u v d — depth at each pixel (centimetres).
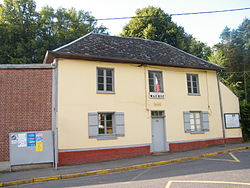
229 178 721
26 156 1093
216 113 1666
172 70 1557
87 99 1262
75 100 1232
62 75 1224
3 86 1146
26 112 1152
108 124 1321
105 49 1421
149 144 1393
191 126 1580
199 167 951
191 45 3259
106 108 1303
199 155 1262
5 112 1128
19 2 2733
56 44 2655
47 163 1121
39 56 2466
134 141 1348
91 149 1227
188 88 1623
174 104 1517
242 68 3684
